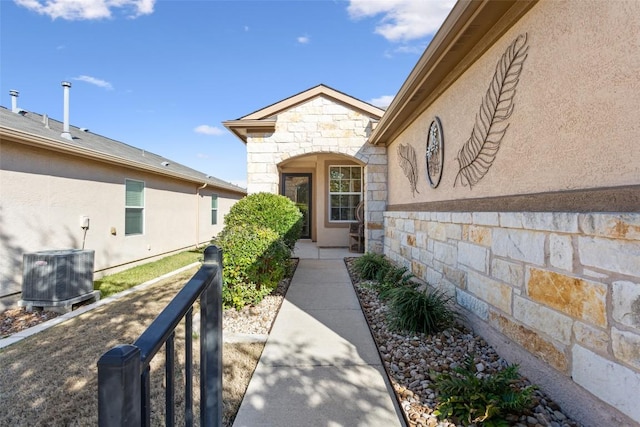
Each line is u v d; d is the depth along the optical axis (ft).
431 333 10.72
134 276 23.30
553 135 7.03
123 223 25.86
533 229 7.54
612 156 5.61
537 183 7.58
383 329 11.55
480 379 7.27
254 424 6.61
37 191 18.17
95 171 22.77
